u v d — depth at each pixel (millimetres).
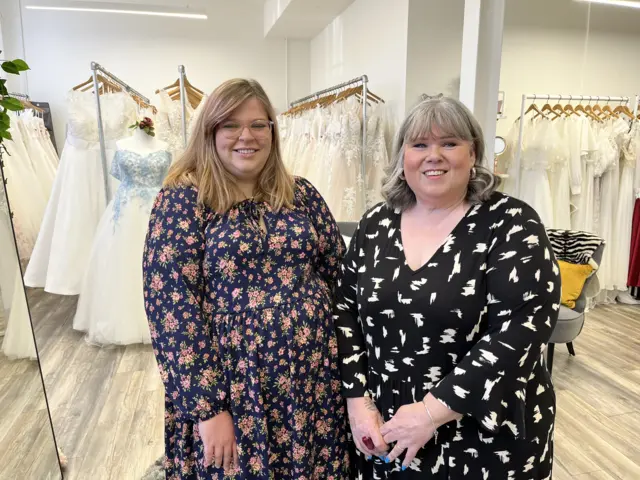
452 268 1031
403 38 3133
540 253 986
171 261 1062
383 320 1095
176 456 1182
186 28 5547
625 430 2215
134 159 3059
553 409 1126
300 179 1321
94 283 3180
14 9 5023
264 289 1116
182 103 3328
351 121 3229
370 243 1178
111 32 5355
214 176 1121
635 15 2438
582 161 2561
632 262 2641
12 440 1582
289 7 4324
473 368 971
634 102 2531
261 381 1092
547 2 2322
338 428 1202
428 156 1032
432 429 998
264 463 1098
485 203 1067
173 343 1047
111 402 2461
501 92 2367
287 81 5941
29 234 4312
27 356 1648
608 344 2832
